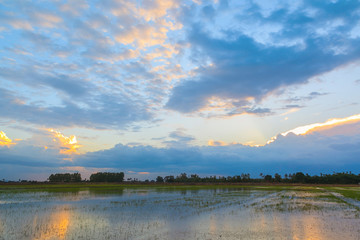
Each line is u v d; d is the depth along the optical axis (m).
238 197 46.47
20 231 16.53
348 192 64.50
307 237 15.62
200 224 19.45
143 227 18.09
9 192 54.53
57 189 68.00
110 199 40.28
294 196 49.72
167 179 168.12
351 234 16.48
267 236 15.77
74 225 18.62
